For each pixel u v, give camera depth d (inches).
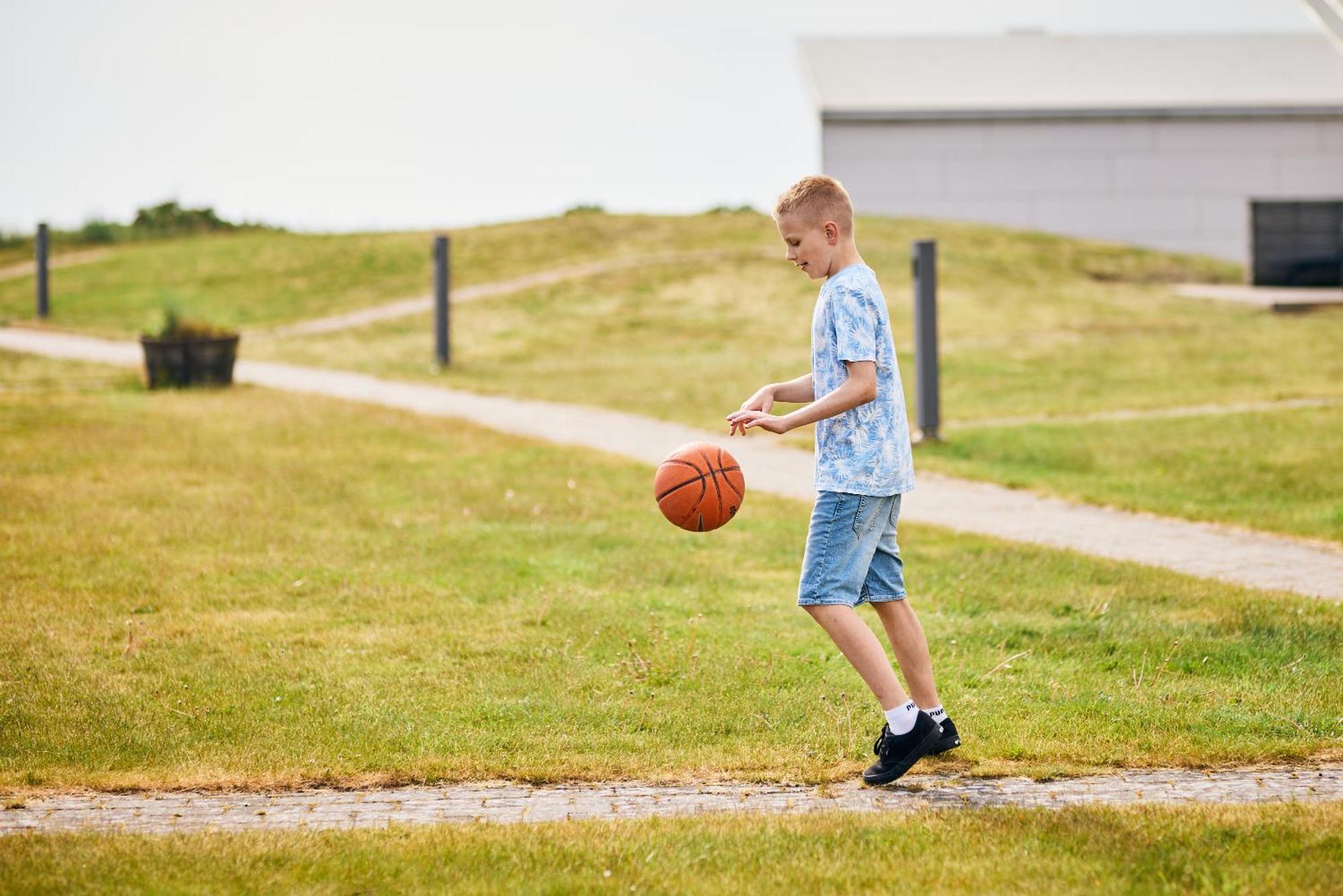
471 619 497.7
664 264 2418.8
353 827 291.4
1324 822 280.1
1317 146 3157.0
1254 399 1163.9
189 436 981.8
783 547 639.8
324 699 394.3
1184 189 3161.9
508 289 2272.4
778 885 252.2
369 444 972.6
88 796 315.9
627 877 256.2
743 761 336.5
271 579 563.8
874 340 310.7
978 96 3208.7
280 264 2571.4
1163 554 627.8
